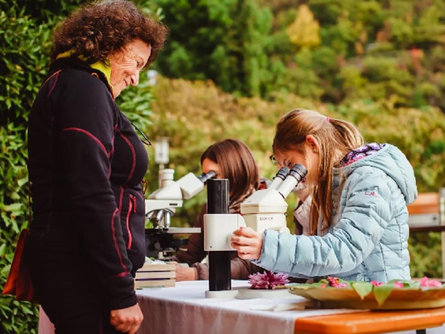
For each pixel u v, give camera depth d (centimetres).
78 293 170
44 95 178
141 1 404
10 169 336
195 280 282
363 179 200
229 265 208
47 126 175
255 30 1232
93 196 166
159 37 201
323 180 218
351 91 1264
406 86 1261
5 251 336
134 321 171
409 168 209
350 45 1317
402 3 1325
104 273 166
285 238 188
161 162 729
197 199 838
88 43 183
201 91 1062
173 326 196
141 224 187
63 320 170
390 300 160
